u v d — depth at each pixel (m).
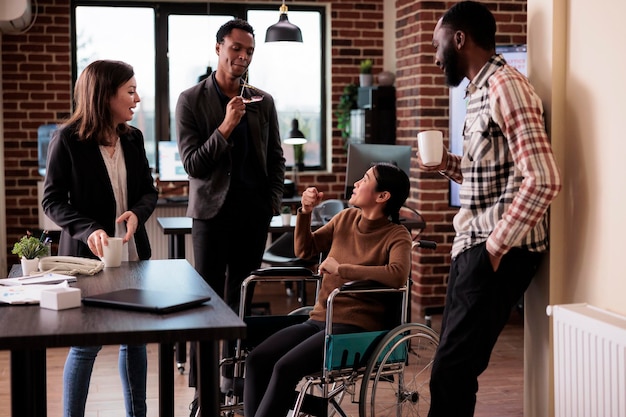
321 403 2.96
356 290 2.98
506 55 5.93
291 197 6.73
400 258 3.11
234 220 3.91
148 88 7.15
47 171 3.15
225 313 2.23
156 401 4.07
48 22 6.75
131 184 3.26
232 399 3.37
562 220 2.88
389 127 6.69
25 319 2.16
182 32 7.14
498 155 2.70
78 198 3.16
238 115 3.74
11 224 6.78
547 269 2.91
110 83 3.12
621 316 2.59
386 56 7.10
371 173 3.23
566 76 2.85
